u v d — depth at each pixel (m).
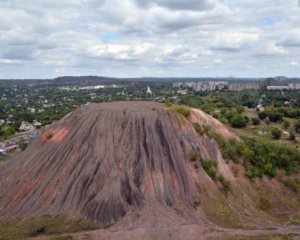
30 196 47.72
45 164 51.53
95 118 54.66
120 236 38.06
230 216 46.22
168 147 51.97
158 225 40.94
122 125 53.69
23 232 40.97
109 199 43.59
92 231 39.69
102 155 49.22
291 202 51.62
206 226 42.03
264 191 52.56
